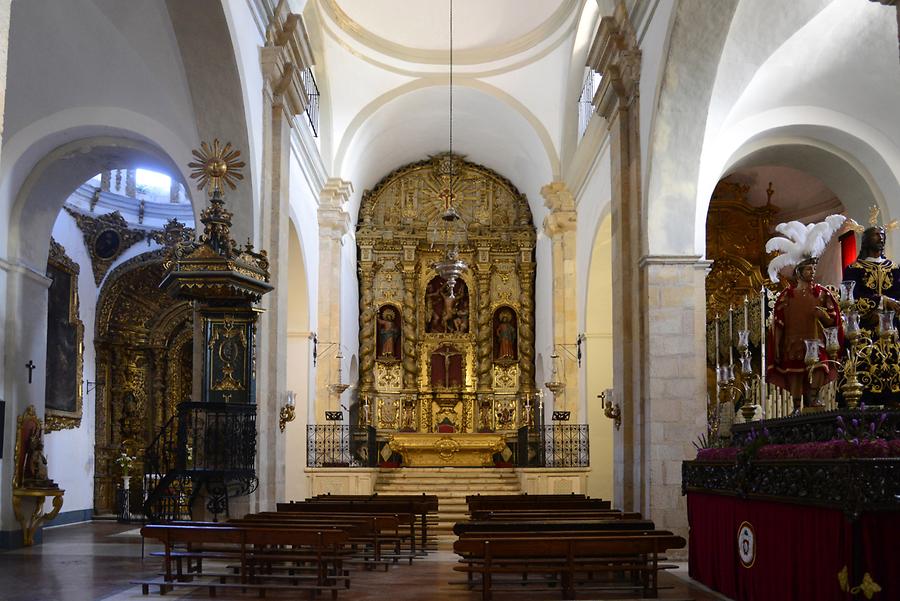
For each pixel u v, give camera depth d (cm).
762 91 1291
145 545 1372
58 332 1806
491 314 2811
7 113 1310
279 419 1323
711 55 1152
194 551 999
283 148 1388
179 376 2272
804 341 764
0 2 491
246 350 1179
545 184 2433
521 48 2164
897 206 1345
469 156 2838
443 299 2836
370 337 2766
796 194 1881
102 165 1430
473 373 2795
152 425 2217
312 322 2044
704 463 912
